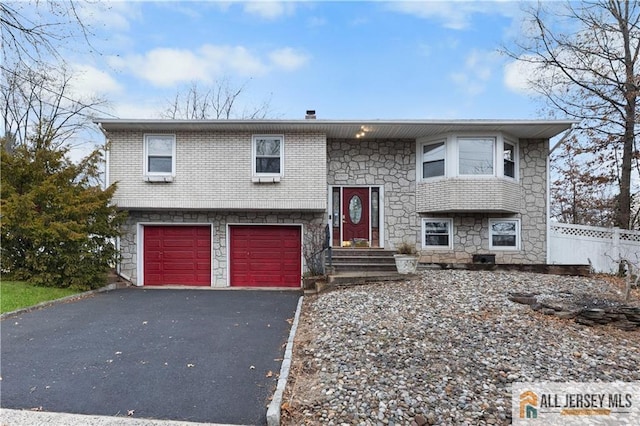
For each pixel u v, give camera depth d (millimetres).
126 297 8898
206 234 11234
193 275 11172
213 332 5754
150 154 10602
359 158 11547
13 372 4156
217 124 10062
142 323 6301
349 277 8414
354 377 3734
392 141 11562
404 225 11414
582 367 4016
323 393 3453
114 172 10477
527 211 11250
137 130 10508
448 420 2980
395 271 9320
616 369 3996
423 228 11398
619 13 11758
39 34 6246
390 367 3938
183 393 3658
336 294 7609
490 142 10602
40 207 9203
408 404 3203
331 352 4469
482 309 6141
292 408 3229
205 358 4609
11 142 14969
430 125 10133
